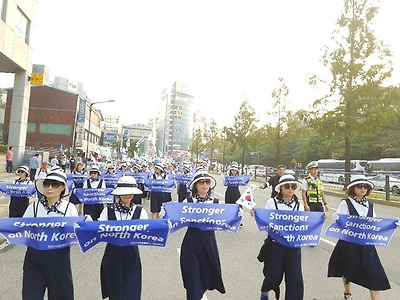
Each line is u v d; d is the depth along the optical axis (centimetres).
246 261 693
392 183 2355
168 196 1098
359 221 474
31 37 2619
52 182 383
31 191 808
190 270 423
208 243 437
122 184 420
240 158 8706
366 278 458
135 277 398
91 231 385
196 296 413
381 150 4678
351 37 2306
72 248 766
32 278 367
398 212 1560
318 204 816
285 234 437
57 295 375
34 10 2638
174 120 14962
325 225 1111
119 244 393
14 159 2561
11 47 2275
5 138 3691
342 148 5184
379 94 2242
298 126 3444
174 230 439
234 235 945
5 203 1256
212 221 445
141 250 766
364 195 495
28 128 5534
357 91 2245
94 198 909
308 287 556
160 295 504
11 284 532
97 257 701
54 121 5566
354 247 471
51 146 5519
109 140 8050
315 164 827
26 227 372
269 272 436
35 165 2078
